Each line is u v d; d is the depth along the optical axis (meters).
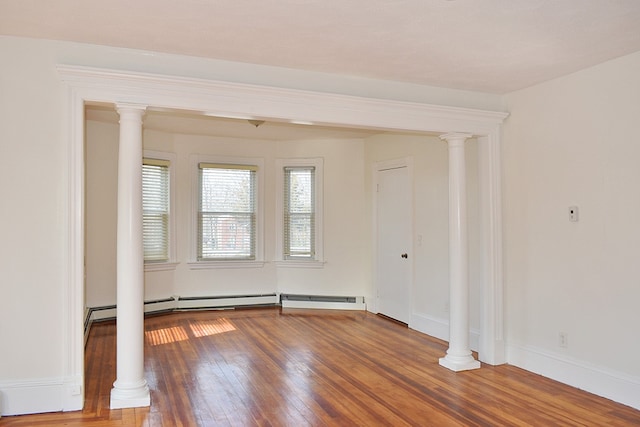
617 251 3.35
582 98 3.59
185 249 6.49
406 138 5.69
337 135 6.46
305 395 3.43
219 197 6.66
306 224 6.87
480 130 4.17
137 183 3.25
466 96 4.15
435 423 2.98
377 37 2.97
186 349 4.60
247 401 3.31
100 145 5.67
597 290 3.49
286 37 2.98
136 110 3.22
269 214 6.89
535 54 3.26
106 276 5.73
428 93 4.02
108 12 2.63
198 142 6.52
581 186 3.60
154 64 3.26
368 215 6.56
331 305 6.68
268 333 5.27
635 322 3.24
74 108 3.07
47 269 3.04
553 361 3.81
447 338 4.95
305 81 3.64
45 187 3.03
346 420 3.01
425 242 5.33
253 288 6.81
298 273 6.86
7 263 2.97
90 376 3.79
